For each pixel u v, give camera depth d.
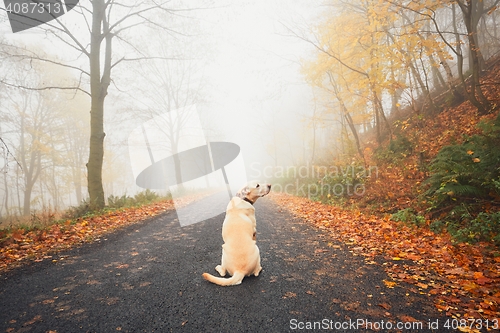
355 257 4.16
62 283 3.28
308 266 3.78
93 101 9.98
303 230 6.19
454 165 5.90
